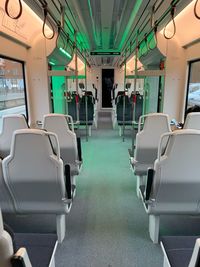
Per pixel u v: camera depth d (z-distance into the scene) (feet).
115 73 43.09
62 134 9.04
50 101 15.70
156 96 17.90
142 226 7.49
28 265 2.80
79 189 10.12
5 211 6.42
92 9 12.97
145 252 6.34
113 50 28.55
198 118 8.68
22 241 4.99
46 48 14.60
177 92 14.94
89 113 20.24
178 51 14.32
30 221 7.70
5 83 12.12
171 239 5.05
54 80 19.04
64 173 6.21
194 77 13.82
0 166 5.50
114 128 23.66
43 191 5.87
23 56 13.91
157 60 16.44
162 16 10.69
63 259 6.08
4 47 11.05
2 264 2.51
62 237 6.78
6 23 10.55
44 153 5.28
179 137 5.00
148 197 6.05
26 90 14.99
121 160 13.92
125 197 9.40
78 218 7.92
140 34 16.48
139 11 11.64
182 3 9.58
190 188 5.57
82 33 17.80
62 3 10.67
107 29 17.52
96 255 6.23
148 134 8.64
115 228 7.39
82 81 32.42
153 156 9.02
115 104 23.34
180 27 13.50
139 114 20.07
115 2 11.74
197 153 5.11
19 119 8.87
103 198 9.32
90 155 14.90
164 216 7.92
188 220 7.73
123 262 6.00
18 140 5.14
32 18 12.78
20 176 5.58
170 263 4.42
